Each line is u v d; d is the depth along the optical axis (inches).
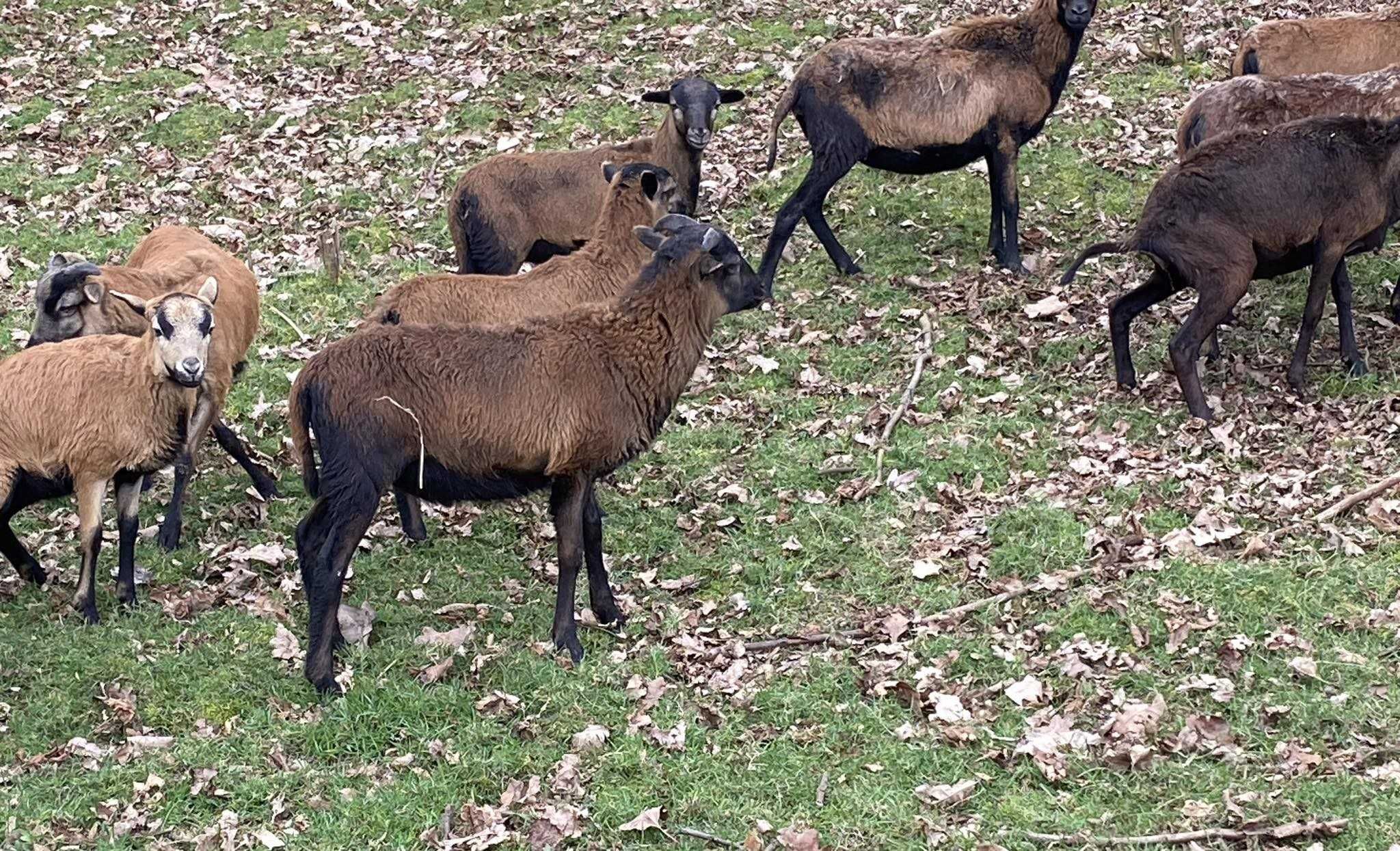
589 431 269.9
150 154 528.7
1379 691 249.8
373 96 560.1
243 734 261.0
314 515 277.0
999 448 343.6
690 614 293.7
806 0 602.5
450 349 263.7
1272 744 242.1
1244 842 221.3
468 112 542.6
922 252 447.2
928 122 419.8
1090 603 279.1
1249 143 340.8
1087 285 417.7
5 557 311.9
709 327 282.4
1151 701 252.4
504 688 271.1
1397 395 345.1
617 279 335.0
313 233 477.1
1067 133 505.0
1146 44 559.2
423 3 626.2
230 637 289.7
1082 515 312.0
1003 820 230.8
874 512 323.6
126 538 298.2
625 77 559.8
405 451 263.0
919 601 290.4
